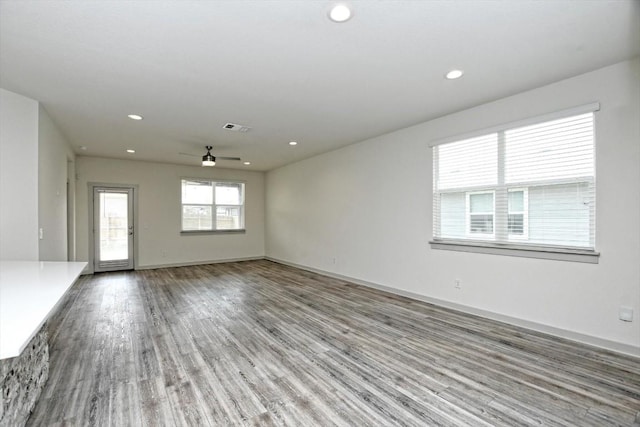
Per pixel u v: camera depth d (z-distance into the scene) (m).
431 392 2.17
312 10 1.96
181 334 3.25
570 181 3.01
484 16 2.05
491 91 3.28
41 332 2.15
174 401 2.08
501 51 2.50
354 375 2.41
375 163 5.14
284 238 7.84
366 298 4.60
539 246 3.24
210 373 2.45
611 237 2.75
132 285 5.51
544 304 3.16
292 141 5.38
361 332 3.28
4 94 3.12
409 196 4.57
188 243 7.67
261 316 3.82
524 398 2.09
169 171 7.41
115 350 2.86
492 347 2.87
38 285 1.96
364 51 2.48
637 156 2.61
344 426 1.83
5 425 1.57
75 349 2.88
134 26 2.12
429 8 1.96
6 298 1.67
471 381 2.30
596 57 2.60
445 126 4.07
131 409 1.99
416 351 2.81
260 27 2.14
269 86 3.12
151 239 7.19
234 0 1.86
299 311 4.00
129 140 5.18
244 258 8.48
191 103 3.56
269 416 1.93
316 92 3.28
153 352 2.82
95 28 2.14
